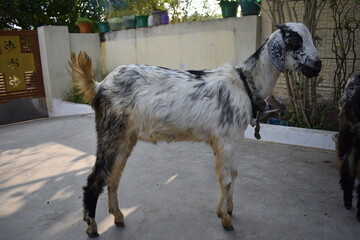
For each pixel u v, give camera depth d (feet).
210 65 11.08
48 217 5.26
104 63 14.87
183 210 5.38
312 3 8.04
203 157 7.68
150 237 4.69
